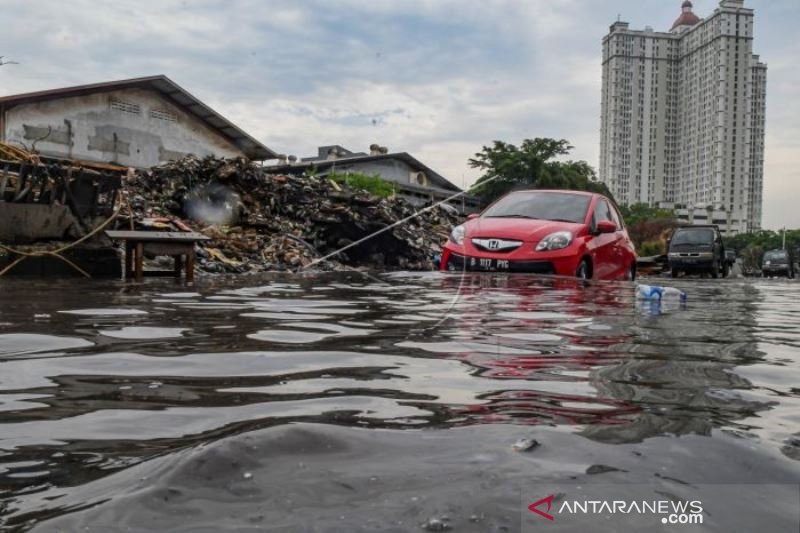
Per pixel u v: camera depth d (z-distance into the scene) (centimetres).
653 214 8781
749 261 9525
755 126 14925
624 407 156
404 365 216
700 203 14575
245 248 1327
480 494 97
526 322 345
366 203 1608
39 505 94
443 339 280
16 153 816
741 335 311
